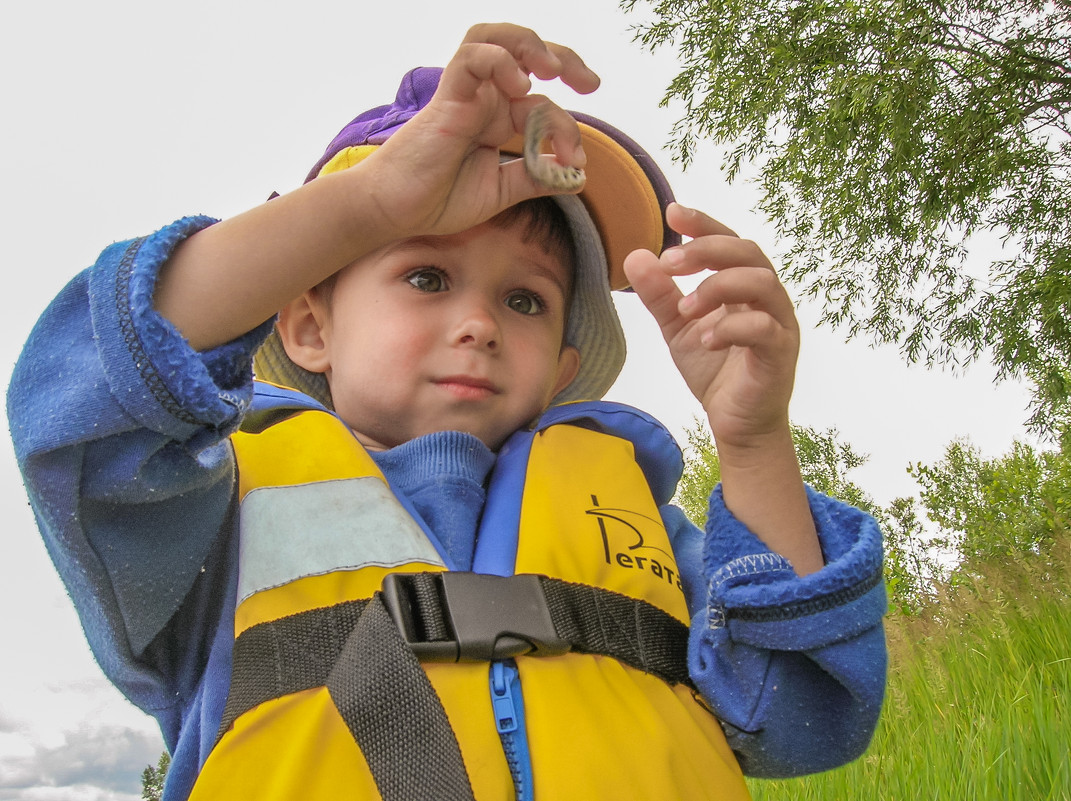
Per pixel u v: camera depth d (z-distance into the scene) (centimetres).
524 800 103
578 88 115
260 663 110
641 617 125
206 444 103
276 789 100
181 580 118
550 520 131
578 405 160
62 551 108
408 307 142
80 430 98
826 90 855
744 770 141
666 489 166
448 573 114
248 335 106
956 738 312
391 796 94
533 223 152
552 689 110
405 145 105
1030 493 782
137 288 98
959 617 450
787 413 127
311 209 103
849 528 131
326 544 119
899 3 823
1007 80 848
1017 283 879
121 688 127
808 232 964
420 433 142
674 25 941
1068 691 312
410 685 97
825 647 121
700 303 118
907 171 852
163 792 122
